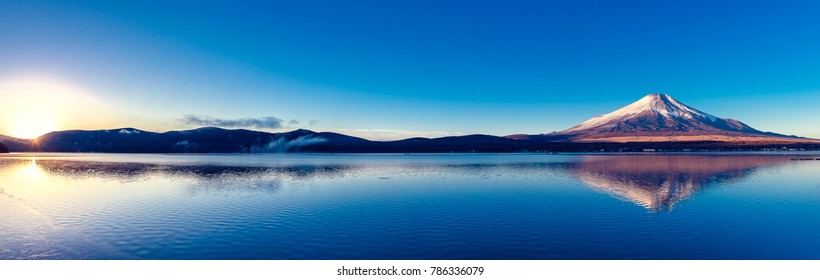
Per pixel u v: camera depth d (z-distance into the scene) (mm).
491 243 20250
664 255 18375
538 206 30062
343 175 59875
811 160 101375
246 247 19719
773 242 20188
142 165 92375
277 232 22328
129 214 27125
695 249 19156
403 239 20969
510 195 36094
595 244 19984
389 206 30234
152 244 20219
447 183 46969
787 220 24750
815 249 19078
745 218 25359
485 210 28469
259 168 78812
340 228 23219
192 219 25516
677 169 69500
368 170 71438
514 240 20719
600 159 117562
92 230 22734
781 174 57969
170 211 28172
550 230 22547
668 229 22625
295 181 50188
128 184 46781
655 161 100688
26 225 24000
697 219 25109
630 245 19797
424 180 50906
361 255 18578
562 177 54406
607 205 30312
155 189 41375
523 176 56344
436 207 29797
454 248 19500
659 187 41938
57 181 50969
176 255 18641
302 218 25859
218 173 64750
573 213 27188
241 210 28609
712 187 41781
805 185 43500
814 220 24688
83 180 52375
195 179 53469
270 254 18719
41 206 30359
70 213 27484
